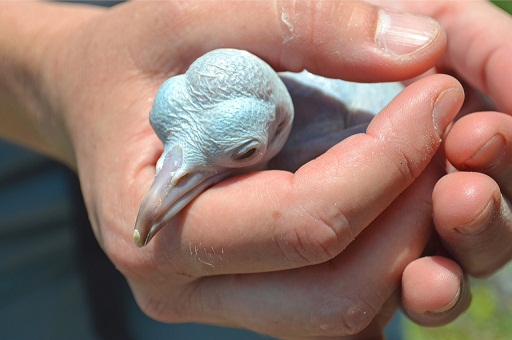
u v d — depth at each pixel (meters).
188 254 0.30
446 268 0.30
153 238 0.30
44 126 0.36
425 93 0.29
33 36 0.35
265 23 0.30
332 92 0.33
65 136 0.34
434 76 0.30
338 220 0.29
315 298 0.30
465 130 0.30
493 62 0.33
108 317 0.41
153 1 0.32
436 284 0.30
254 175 0.29
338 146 0.29
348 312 0.30
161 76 0.32
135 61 0.32
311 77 0.33
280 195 0.29
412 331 0.50
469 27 0.34
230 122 0.29
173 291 0.32
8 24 0.36
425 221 0.30
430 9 0.35
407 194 0.30
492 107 0.35
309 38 0.30
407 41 0.30
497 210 0.29
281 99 0.31
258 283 0.31
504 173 0.30
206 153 0.29
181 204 0.29
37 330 0.41
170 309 0.32
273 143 0.31
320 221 0.29
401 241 0.30
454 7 0.34
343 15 0.30
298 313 0.31
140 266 0.31
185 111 0.29
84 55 0.33
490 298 0.50
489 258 0.31
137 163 0.31
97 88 0.32
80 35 0.34
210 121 0.29
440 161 0.31
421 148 0.29
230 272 0.30
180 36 0.31
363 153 0.29
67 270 0.41
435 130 0.29
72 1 0.43
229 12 0.31
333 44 0.30
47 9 0.36
